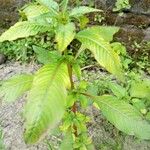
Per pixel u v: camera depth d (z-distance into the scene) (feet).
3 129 1.53
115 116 0.99
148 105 1.28
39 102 0.83
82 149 1.06
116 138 1.42
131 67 1.82
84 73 1.79
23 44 1.93
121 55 1.57
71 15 0.91
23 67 1.89
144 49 1.87
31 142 0.84
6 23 2.02
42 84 0.86
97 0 1.85
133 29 1.86
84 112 1.58
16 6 1.97
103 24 1.90
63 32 0.84
